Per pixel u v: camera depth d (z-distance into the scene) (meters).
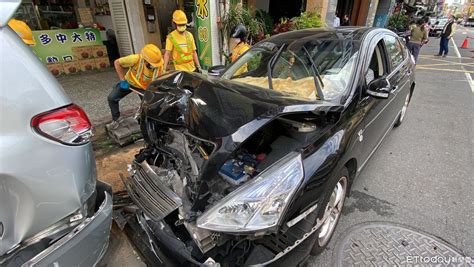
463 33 29.56
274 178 1.40
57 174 1.29
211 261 1.35
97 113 4.39
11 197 1.18
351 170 2.15
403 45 3.73
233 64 2.94
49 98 1.25
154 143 1.88
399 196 2.71
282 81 2.33
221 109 1.46
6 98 1.12
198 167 1.53
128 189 1.88
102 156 3.27
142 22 7.25
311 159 1.55
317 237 1.71
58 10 7.53
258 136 1.76
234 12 5.18
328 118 1.82
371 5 13.57
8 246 1.25
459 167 3.24
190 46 4.09
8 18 1.15
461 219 2.40
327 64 2.32
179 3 7.91
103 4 7.77
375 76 2.55
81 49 6.84
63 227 1.40
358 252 2.05
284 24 7.14
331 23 9.20
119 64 3.34
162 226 1.61
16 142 1.15
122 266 1.99
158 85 1.93
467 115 4.95
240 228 1.29
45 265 1.22
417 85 7.09
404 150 3.64
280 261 1.41
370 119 2.26
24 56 1.18
